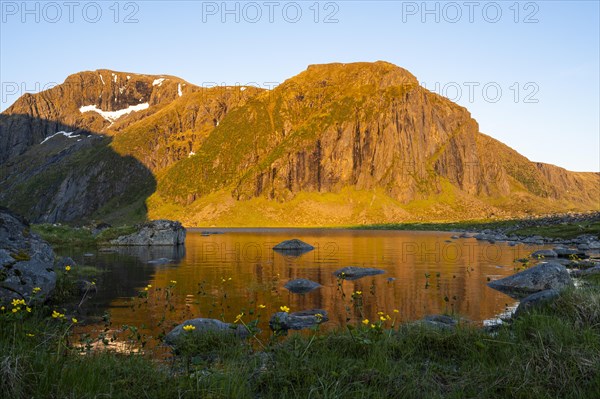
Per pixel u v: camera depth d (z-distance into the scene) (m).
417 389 5.99
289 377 6.42
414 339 8.48
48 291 15.80
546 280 18.66
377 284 21.23
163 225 56.84
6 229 17.53
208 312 14.62
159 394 5.66
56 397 5.29
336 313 14.43
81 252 42.28
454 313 13.82
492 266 29.44
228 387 5.77
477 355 7.46
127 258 36.06
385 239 71.44
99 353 7.79
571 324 8.21
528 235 65.44
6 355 5.95
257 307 15.50
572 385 5.89
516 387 5.89
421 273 25.62
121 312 14.55
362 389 5.83
